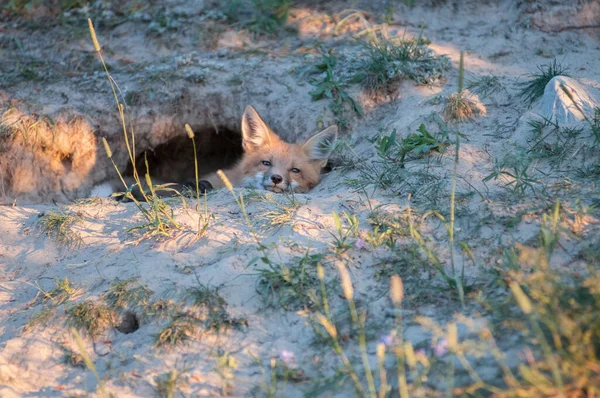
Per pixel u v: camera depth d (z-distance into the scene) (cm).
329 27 1115
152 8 1173
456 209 640
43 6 1181
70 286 621
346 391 476
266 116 1013
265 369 504
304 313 547
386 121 917
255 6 1152
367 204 683
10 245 702
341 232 621
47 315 583
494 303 516
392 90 952
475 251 588
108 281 618
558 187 652
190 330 543
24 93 999
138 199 1016
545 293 477
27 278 657
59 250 684
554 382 421
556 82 802
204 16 1146
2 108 961
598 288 451
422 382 463
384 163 771
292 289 560
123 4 1188
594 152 704
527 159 716
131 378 510
